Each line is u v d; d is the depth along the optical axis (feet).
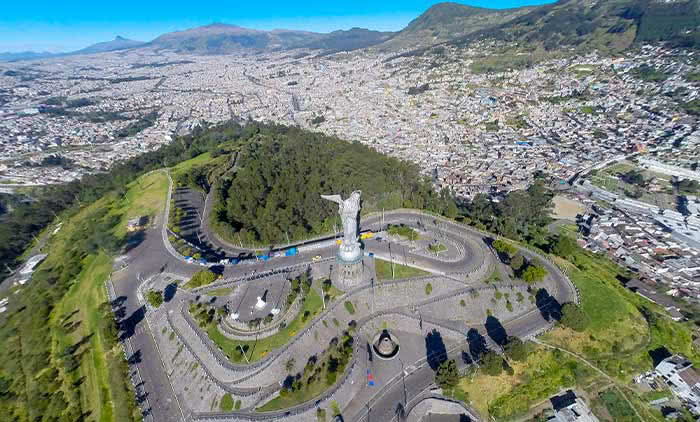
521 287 501.56
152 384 393.50
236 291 469.16
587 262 592.60
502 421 378.73
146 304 479.41
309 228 605.73
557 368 420.77
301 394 367.45
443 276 497.87
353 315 453.17
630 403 392.27
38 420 362.94
